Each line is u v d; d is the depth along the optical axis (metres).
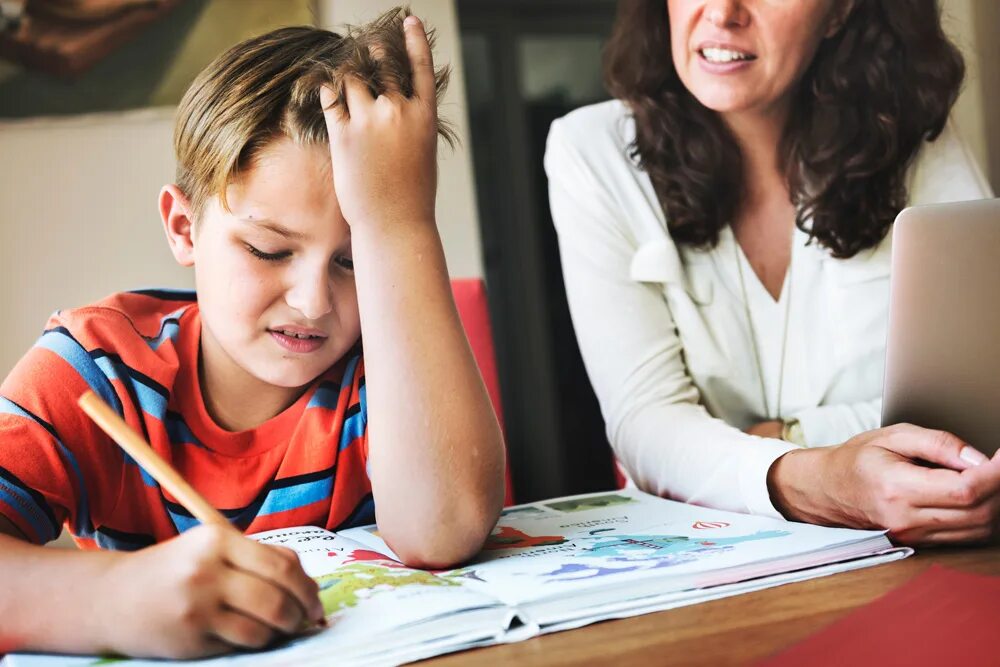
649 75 1.28
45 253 2.72
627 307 1.23
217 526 0.55
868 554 0.68
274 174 0.78
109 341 0.87
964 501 0.69
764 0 1.14
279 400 0.92
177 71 2.77
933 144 1.34
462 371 0.73
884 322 1.26
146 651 0.53
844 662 0.46
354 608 0.57
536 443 3.51
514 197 3.55
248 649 0.53
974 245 0.74
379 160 0.74
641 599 0.58
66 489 0.77
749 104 1.17
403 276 0.74
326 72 0.79
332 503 0.93
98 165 2.75
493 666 0.50
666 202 1.28
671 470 1.02
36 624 0.55
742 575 0.62
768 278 1.32
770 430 1.21
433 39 0.84
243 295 0.81
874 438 0.78
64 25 2.71
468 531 0.70
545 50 3.62
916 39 1.27
